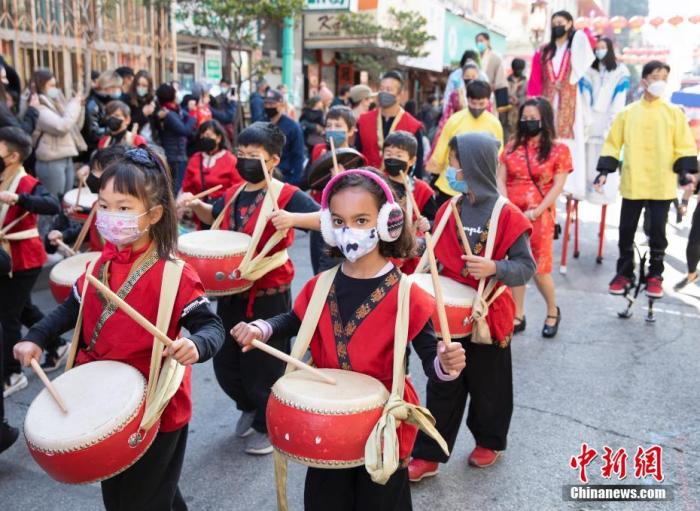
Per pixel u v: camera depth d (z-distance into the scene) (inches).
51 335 95.0
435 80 978.7
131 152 93.0
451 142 132.2
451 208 132.0
